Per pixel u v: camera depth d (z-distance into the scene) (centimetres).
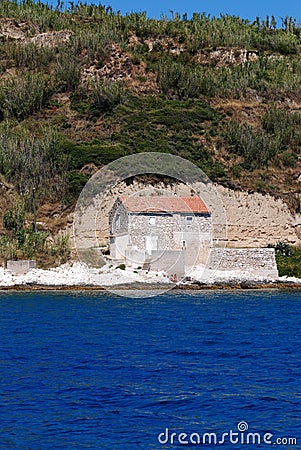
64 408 5309
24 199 14538
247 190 15238
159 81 19638
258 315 10106
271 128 18375
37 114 18188
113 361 6906
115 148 15812
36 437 4722
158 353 7325
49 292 12206
